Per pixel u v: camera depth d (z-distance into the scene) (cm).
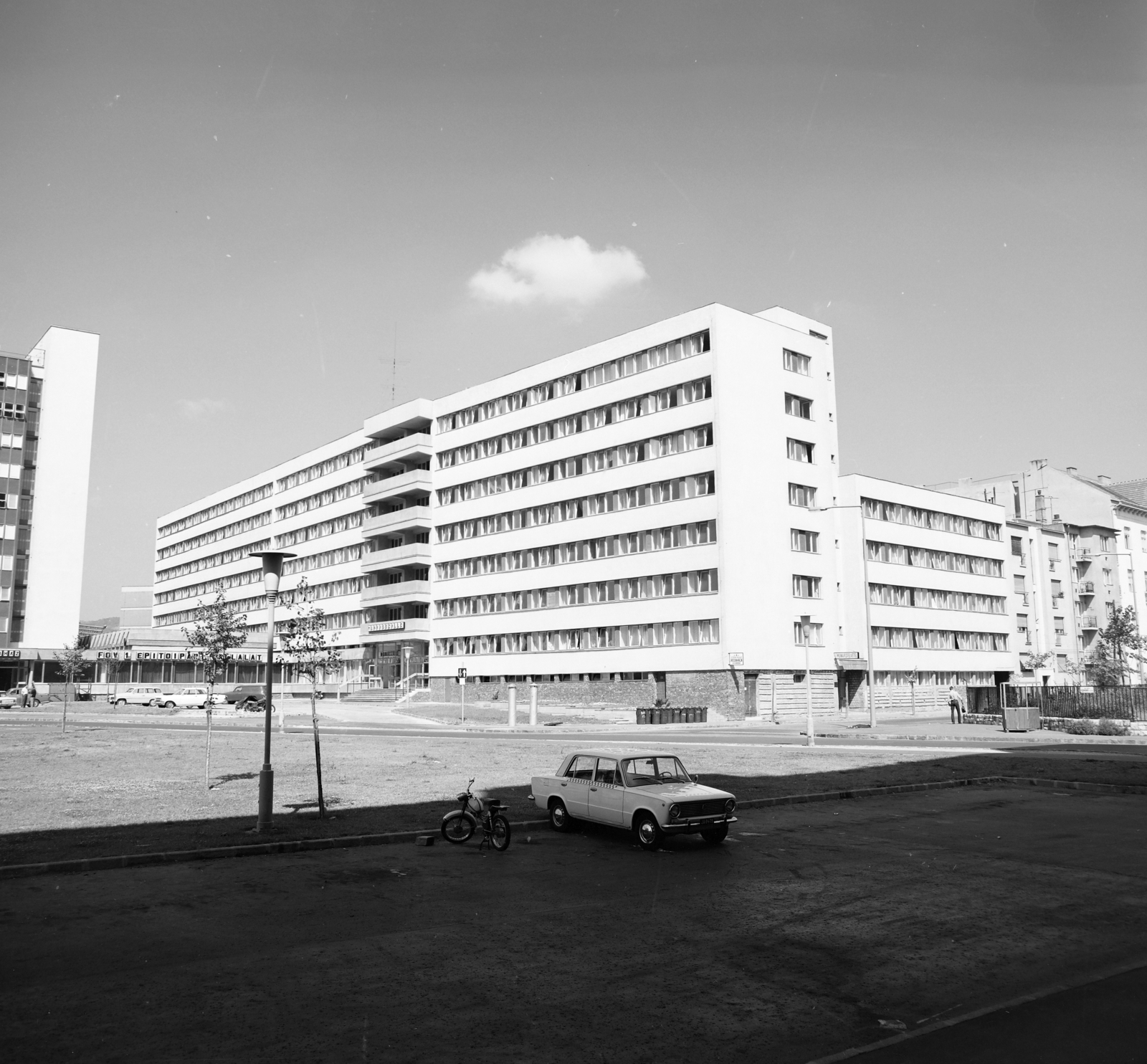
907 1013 681
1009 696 4741
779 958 819
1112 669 6091
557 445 6488
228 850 1299
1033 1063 587
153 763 2508
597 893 1077
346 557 8912
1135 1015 670
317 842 1365
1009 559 7469
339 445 9144
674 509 5609
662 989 734
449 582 7312
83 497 9519
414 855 1320
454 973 775
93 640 9538
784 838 1465
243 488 11038
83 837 1378
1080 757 2702
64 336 9612
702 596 5388
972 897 1053
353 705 6588
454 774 2234
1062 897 1053
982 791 2067
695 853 1338
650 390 5841
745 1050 614
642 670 5688
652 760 1480
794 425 5822
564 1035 639
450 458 7481
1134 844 1402
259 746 3081
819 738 3669
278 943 864
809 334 6075
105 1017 670
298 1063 591
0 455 9125
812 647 5678
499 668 6725
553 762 2525
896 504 6444
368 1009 689
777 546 5569
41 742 3209
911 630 6397
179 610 12469
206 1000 706
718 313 5484
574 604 6209
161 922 939
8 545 9075
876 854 1325
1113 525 8762
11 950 839
